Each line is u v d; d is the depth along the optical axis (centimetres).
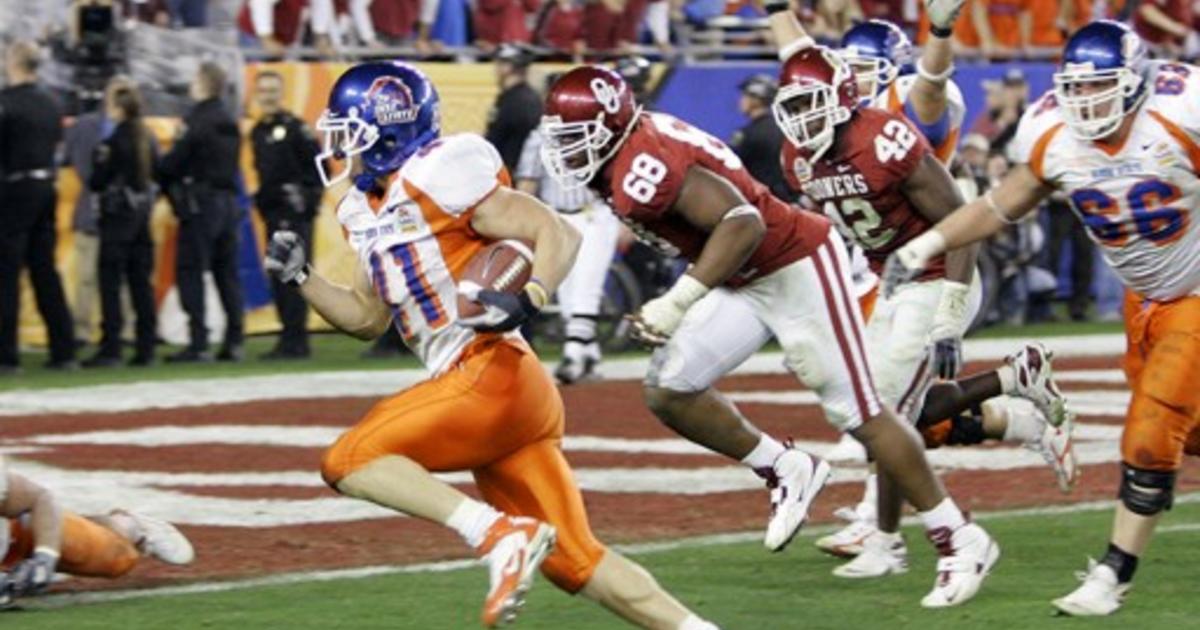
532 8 3997
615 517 2053
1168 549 1870
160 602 1653
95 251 3575
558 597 1683
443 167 1380
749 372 3322
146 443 2556
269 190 3447
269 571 1786
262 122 3453
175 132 3522
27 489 1634
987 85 4247
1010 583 1733
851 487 2241
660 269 3659
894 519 1778
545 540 1341
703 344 1659
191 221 3447
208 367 3425
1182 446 1606
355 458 1366
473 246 1397
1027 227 4075
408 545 1903
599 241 3139
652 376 1684
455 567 1797
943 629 1568
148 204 3403
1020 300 4116
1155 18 4631
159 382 3189
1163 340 1600
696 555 1859
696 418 1686
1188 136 1544
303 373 3328
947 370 1742
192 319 3491
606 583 1397
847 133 1722
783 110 1714
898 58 1914
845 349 1648
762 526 2012
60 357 3391
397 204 1389
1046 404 1919
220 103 3431
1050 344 3734
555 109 1523
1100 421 2753
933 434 1928
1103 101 1528
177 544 1725
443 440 1370
